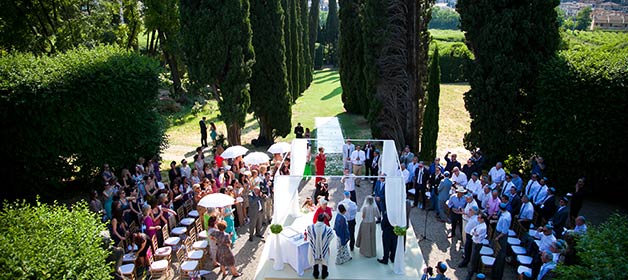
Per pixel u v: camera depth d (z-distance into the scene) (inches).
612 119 573.6
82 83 619.5
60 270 290.5
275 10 865.5
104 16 1200.8
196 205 539.2
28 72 582.6
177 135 1024.2
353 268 456.1
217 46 772.6
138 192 542.9
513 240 466.3
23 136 578.9
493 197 499.2
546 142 614.9
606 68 575.8
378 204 540.7
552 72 601.6
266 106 900.6
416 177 621.9
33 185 604.4
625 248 287.7
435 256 494.0
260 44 866.8
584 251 311.3
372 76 860.0
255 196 527.2
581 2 3966.5
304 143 611.5
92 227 342.0
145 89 700.7
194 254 456.4
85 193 686.5
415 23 831.7
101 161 658.2
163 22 1314.0
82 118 623.2
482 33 660.1
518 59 646.5
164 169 788.6
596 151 588.7
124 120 679.7
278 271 454.9
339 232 453.4
